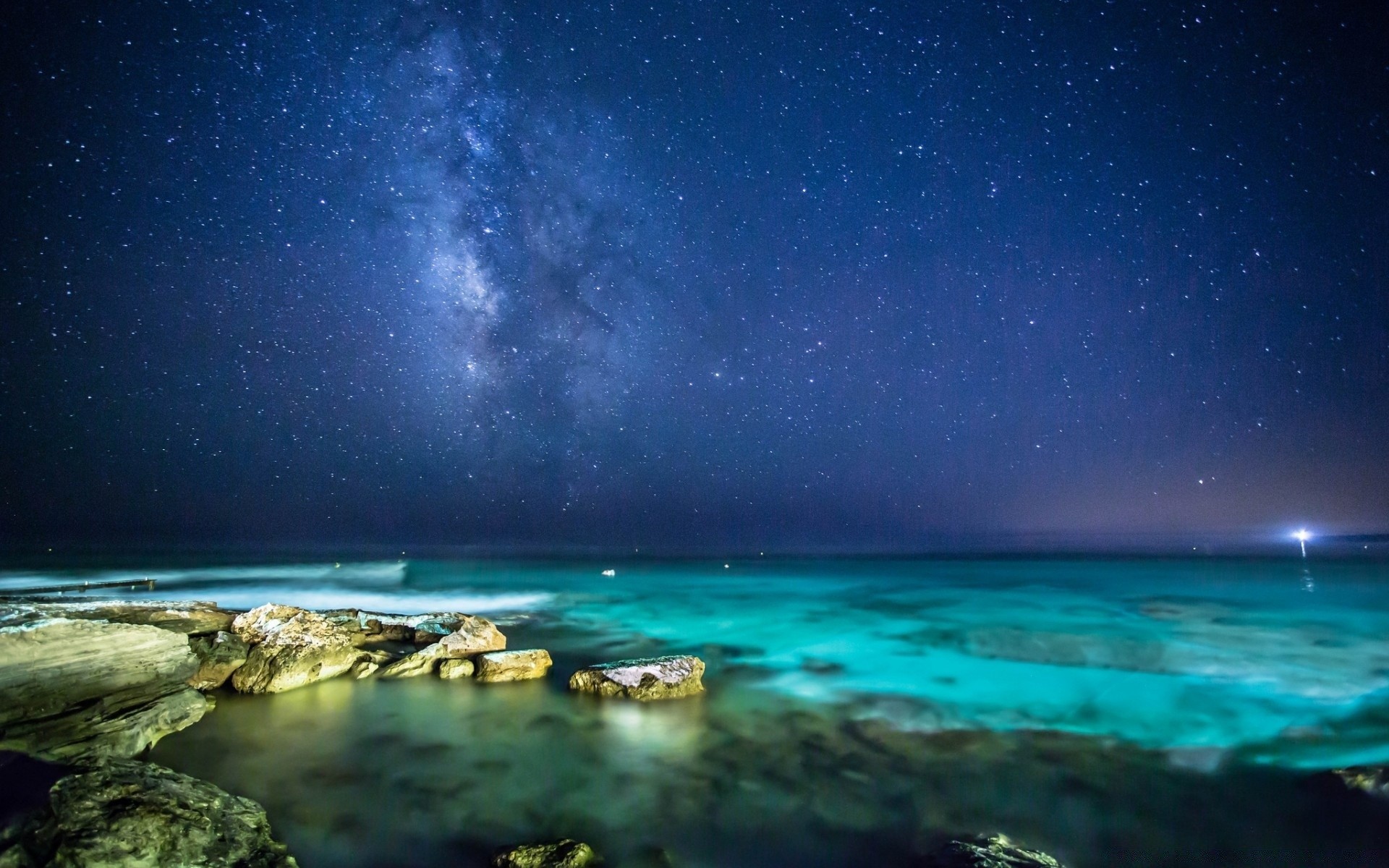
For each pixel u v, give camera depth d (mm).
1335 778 6637
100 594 21109
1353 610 19594
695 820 5961
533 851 5020
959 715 9086
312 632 10117
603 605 21281
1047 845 5625
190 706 7832
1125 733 8359
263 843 4938
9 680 6223
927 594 24250
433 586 26062
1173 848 5562
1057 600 22656
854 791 6582
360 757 7211
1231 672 11695
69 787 4527
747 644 14586
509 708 8859
